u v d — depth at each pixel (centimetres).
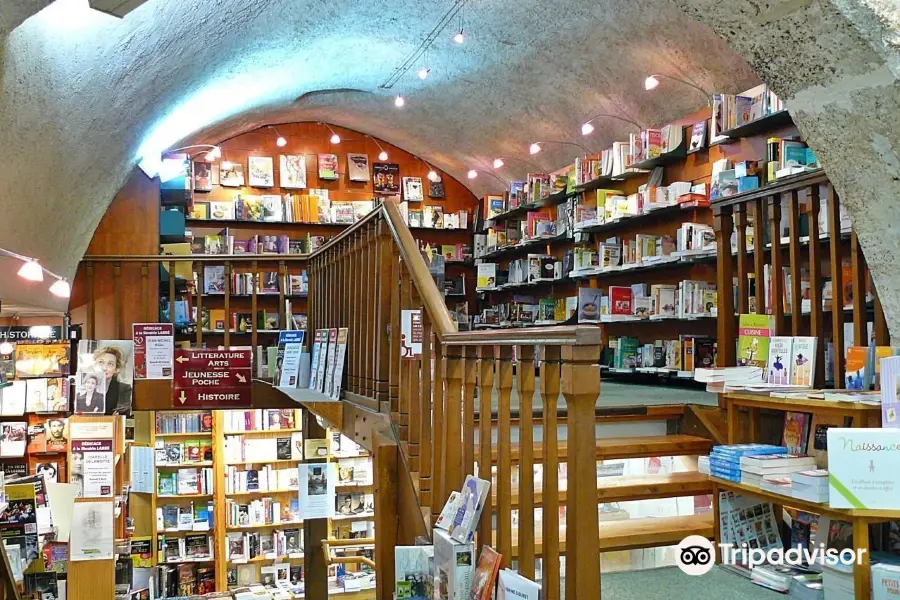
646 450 370
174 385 533
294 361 511
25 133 322
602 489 333
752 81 646
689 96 721
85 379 546
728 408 352
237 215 1046
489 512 244
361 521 866
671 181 758
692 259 685
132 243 718
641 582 299
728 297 392
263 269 1050
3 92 270
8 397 644
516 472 348
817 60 286
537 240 963
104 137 459
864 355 304
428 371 297
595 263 858
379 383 348
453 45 794
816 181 335
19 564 488
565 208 921
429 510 286
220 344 1038
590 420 194
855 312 330
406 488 305
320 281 539
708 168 706
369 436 353
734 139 663
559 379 210
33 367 638
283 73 796
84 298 706
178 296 1006
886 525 292
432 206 1163
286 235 1082
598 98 802
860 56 272
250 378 541
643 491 341
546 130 912
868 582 256
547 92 839
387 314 351
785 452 321
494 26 741
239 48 620
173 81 531
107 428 576
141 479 836
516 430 379
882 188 297
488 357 248
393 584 312
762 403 322
